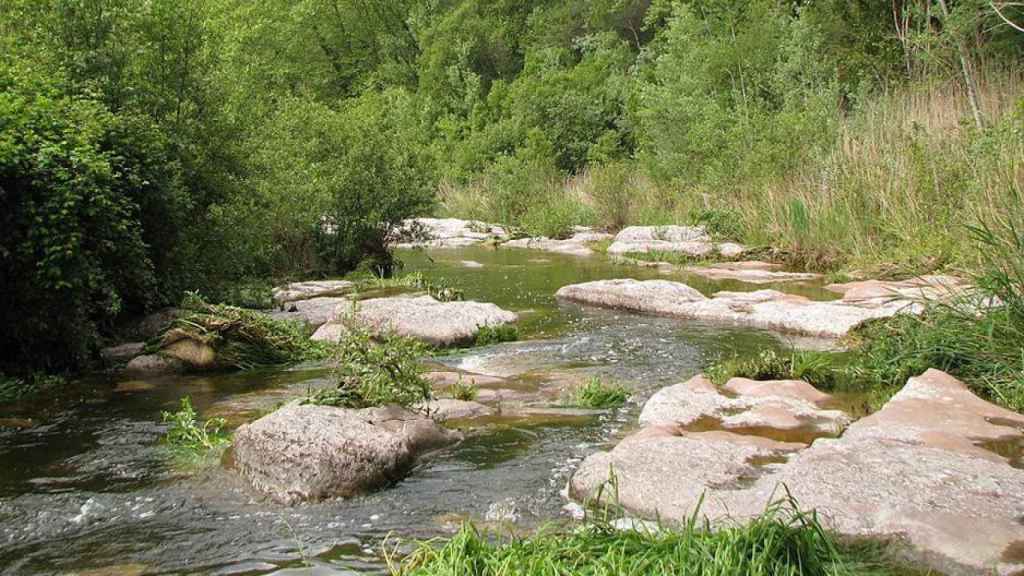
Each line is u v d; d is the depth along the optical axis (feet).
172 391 23.71
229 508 15.12
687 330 30.76
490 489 15.74
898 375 21.81
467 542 11.82
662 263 49.73
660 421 19.03
